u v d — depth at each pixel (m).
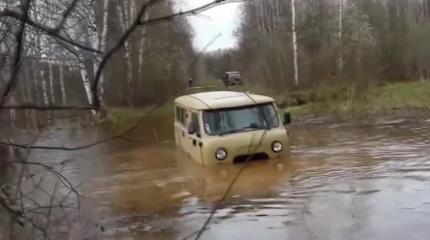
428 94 26.80
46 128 3.43
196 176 10.09
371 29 35.69
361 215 7.19
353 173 9.65
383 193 8.20
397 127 16.92
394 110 22.58
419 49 34.78
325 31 32.16
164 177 10.34
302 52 31.23
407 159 10.80
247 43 25.81
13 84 2.48
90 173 10.89
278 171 9.81
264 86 27.06
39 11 2.32
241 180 9.25
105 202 8.54
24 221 4.69
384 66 34.31
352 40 31.83
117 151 13.62
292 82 28.91
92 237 6.48
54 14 2.30
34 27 2.29
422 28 35.62
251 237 6.60
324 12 34.22
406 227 6.67
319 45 31.55
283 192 8.50
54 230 5.80
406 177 9.16
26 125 3.26
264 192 8.55
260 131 10.46
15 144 2.91
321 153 11.98
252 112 10.67
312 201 7.93
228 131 10.43
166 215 7.74
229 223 7.20
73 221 6.55
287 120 11.02
